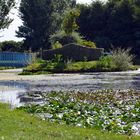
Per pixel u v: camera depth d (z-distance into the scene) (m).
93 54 55.53
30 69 46.09
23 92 25.05
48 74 44.25
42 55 56.34
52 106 17.70
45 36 103.75
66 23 71.38
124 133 12.45
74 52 55.22
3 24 76.44
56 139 10.54
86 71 49.50
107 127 13.09
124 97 21.98
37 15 104.25
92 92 24.48
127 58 53.66
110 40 92.00
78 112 16.06
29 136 10.58
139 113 15.95
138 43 88.88
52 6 106.00
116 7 93.50
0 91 25.67
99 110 16.61
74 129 12.42
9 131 11.02
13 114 14.33
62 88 27.86
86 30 96.44
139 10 91.94
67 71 47.69
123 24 92.06
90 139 10.97
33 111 16.44
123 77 40.09
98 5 95.94
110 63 51.97
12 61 63.09
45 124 13.05
